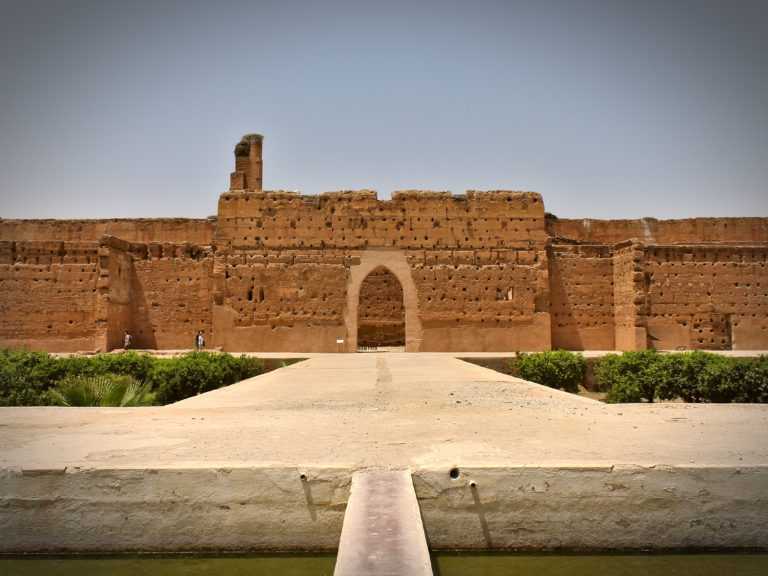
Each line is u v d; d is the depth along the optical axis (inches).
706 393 677.3
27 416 443.2
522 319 1398.9
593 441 343.6
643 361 777.6
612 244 1481.3
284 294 1381.6
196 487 282.7
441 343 1385.3
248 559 277.1
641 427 390.0
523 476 285.1
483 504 283.4
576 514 284.7
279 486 282.4
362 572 193.8
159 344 1401.3
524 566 271.7
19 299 1368.1
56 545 283.1
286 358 1099.3
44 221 1576.0
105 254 1304.1
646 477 287.9
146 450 321.4
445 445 332.8
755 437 356.8
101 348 1284.4
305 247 1397.6
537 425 397.1
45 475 284.7
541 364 896.3
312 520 280.8
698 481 288.2
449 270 1405.0
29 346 1357.0
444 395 557.9
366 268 1395.2
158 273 1417.3
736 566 275.1
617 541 285.0
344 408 478.6
